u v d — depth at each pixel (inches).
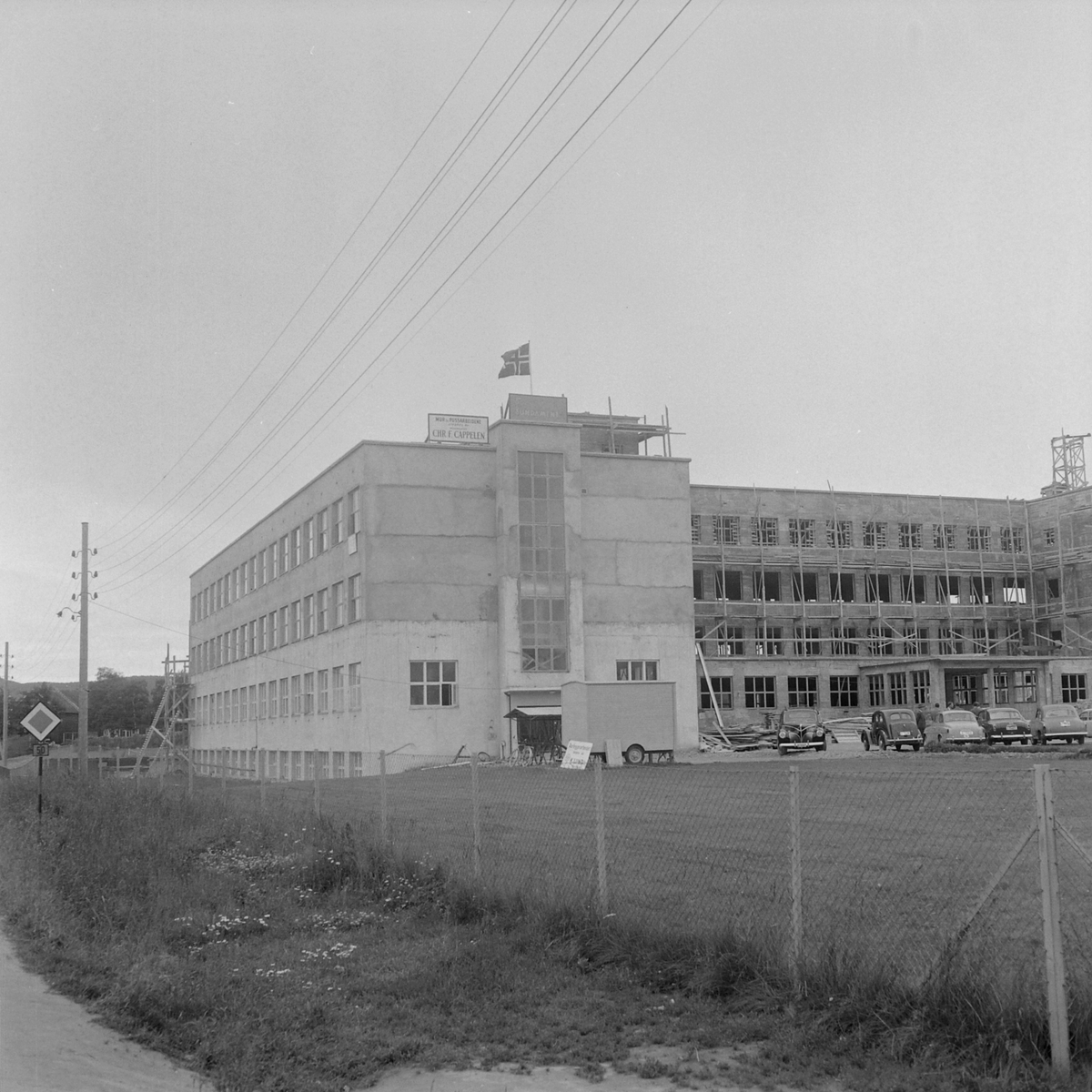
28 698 4685.0
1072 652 3154.5
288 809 943.0
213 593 3668.8
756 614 3137.3
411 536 2249.0
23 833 894.4
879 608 3233.3
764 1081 285.7
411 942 456.4
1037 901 462.3
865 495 3307.1
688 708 2422.5
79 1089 290.4
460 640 2255.2
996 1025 289.6
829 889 493.4
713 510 3174.2
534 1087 291.7
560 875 544.4
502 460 2298.2
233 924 494.9
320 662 2500.0
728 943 369.1
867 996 317.1
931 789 1074.7
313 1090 290.5
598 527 2406.5
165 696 3572.8
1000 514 3410.4
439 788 1353.3
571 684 1878.7
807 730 2231.8
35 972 422.9
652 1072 294.8
